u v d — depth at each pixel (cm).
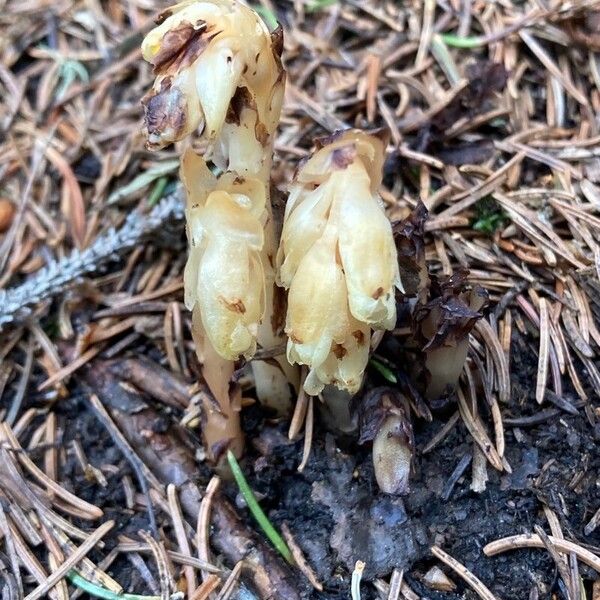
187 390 12
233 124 8
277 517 10
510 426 11
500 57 14
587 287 11
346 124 14
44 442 11
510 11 15
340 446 11
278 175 13
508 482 10
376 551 10
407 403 10
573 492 10
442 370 10
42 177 14
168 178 14
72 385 12
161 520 11
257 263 8
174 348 12
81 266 12
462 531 10
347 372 8
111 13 17
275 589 10
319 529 10
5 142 15
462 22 15
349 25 15
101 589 10
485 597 9
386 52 15
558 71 14
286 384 11
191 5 8
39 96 15
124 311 12
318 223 8
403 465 9
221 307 8
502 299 11
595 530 10
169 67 8
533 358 11
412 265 9
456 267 12
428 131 13
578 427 10
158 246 13
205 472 11
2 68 16
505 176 13
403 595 10
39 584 10
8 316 12
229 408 10
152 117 8
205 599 10
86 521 11
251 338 8
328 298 8
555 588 10
